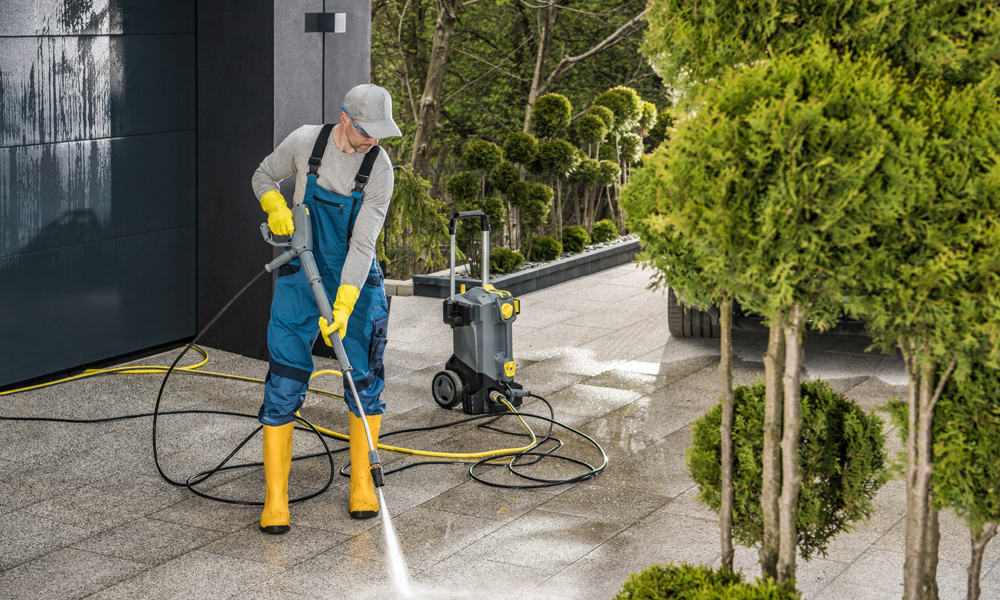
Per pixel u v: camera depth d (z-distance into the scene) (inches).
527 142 437.7
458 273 404.5
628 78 843.4
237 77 270.1
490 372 227.9
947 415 94.1
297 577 145.3
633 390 251.3
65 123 247.0
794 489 93.3
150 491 179.5
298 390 163.8
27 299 242.4
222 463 187.3
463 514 170.9
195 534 160.9
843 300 85.7
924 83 87.3
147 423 218.1
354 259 161.8
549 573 146.9
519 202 422.9
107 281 262.5
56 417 220.5
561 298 383.9
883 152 79.2
